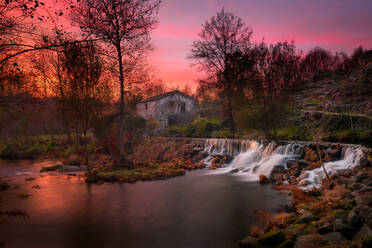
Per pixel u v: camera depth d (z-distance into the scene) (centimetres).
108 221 968
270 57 2209
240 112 2298
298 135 2108
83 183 1695
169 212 1065
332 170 1316
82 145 3512
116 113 3169
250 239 720
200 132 3247
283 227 772
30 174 2095
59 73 2059
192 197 1291
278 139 2155
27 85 727
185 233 837
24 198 1317
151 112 4697
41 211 1098
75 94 1873
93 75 1902
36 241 793
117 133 3188
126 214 1049
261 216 959
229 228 866
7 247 753
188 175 1903
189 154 2605
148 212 1070
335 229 634
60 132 4884
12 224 944
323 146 1634
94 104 2036
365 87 2991
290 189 1263
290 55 2241
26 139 4172
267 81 2197
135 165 2219
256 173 1791
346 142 1716
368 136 1628
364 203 729
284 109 2172
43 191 1469
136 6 2075
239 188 1426
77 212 1084
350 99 2822
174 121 4594
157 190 1468
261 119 2102
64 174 2066
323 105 2744
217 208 1094
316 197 1052
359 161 1273
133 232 857
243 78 2655
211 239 784
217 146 2602
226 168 2105
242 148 2317
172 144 3020
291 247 619
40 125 4084
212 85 3038
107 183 1683
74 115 1998
